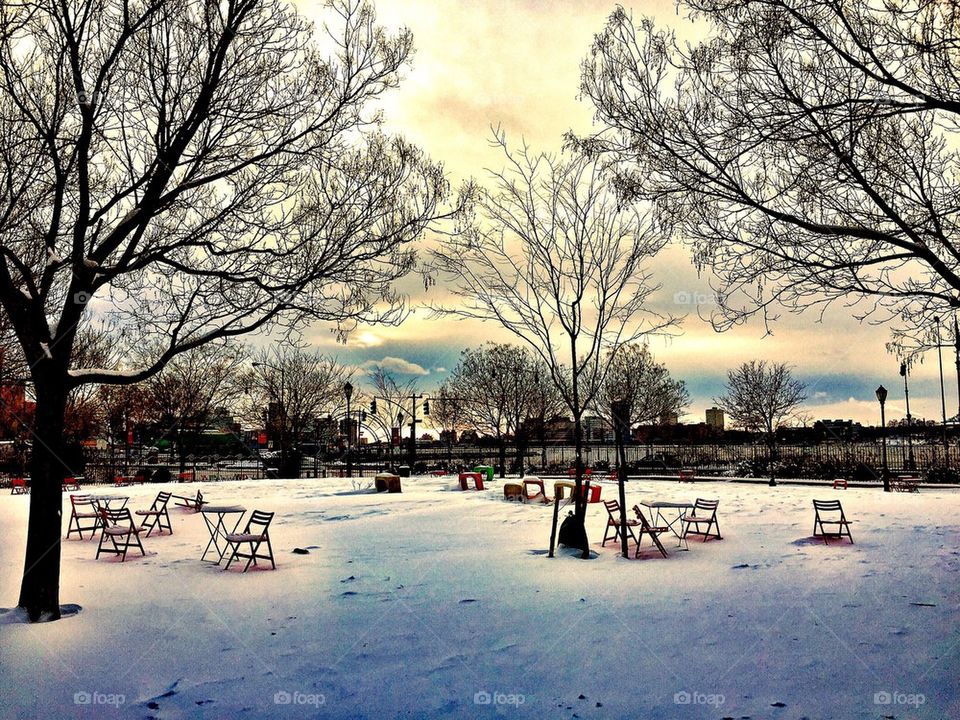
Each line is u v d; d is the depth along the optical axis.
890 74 7.71
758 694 6.61
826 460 38.62
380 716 6.24
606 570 12.12
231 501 24.03
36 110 10.02
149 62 9.62
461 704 6.50
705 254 9.70
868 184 8.83
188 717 6.19
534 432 49.78
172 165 9.61
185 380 41.06
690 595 10.30
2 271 9.20
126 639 8.28
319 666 7.48
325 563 13.01
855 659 7.44
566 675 7.20
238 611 9.57
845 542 14.66
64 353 9.44
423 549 14.52
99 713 6.23
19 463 37.28
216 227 10.23
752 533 16.20
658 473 39.00
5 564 12.48
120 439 49.75
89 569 12.30
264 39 10.23
